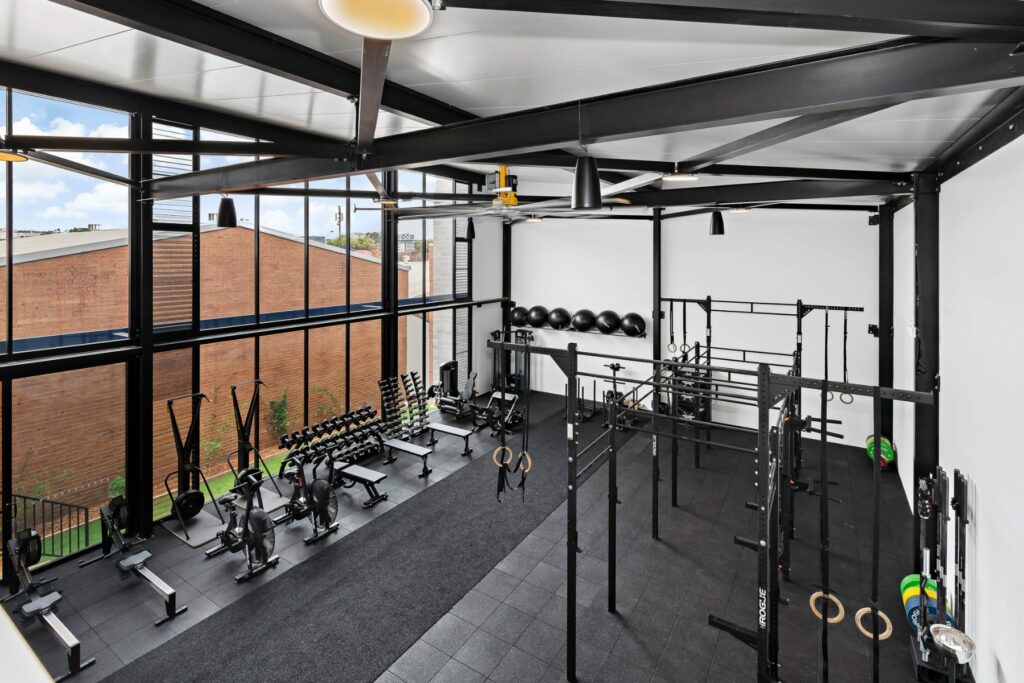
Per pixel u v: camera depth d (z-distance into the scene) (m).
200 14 2.31
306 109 4.35
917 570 4.52
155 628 4.21
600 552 5.30
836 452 7.90
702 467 7.45
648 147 4.56
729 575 4.93
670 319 9.19
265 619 4.31
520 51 2.58
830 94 2.03
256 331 6.70
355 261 8.39
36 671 0.48
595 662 3.88
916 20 1.53
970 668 3.69
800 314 7.22
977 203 3.56
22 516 5.58
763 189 4.68
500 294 11.33
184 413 6.29
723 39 2.33
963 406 3.88
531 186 10.14
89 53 3.50
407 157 2.93
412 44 2.52
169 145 2.76
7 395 4.68
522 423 9.32
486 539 5.52
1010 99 2.85
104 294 5.53
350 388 8.41
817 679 3.75
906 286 6.26
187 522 5.89
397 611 4.41
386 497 6.49
